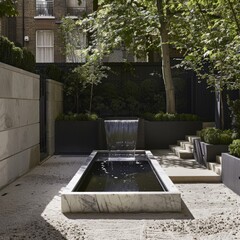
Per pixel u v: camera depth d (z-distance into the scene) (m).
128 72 14.13
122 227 4.25
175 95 13.91
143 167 8.23
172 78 13.84
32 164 8.61
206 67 11.93
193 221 4.46
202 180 7.05
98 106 13.52
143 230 4.14
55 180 7.18
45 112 10.78
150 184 6.30
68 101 13.28
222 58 7.32
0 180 6.33
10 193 6.07
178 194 4.91
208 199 5.64
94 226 4.29
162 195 4.91
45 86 10.72
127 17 11.91
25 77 8.02
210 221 4.45
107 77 14.12
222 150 7.96
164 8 10.73
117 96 13.80
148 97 13.85
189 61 9.79
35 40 19.19
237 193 5.95
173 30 11.60
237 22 6.51
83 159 10.18
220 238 3.85
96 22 12.73
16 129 7.31
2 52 6.97
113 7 12.20
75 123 11.50
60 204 5.33
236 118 8.38
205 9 8.55
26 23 19.16
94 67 12.65
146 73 14.18
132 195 4.91
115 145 11.29
